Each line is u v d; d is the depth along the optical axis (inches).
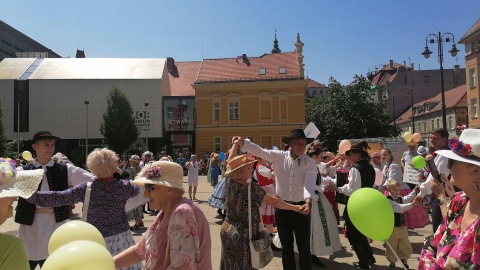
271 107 1622.8
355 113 1558.8
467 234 90.2
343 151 305.9
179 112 1854.1
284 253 203.6
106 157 158.7
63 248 74.5
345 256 279.3
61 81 1807.3
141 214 398.0
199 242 111.5
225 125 1637.6
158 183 114.3
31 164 182.7
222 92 1646.2
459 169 95.6
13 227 345.7
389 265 245.0
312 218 251.3
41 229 171.5
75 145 1809.8
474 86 1425.9
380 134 1567.4
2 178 90.0
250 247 151.5
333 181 302.5
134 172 483.8
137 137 1635.1
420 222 316.5
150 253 114.0
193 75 2122.3
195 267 106.7
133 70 1876.2
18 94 1792.6
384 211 118.1
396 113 2704.2
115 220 156.8
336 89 1594.5
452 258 91.2
